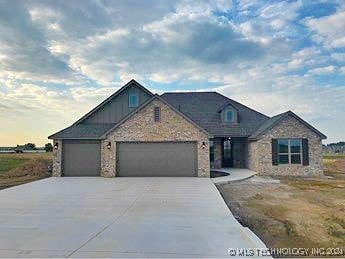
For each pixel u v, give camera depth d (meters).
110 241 6.69
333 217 10.22
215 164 25.59
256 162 22.44
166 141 19.89
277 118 23.02
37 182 17.62
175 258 5.66
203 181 17.56
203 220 8.62
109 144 19.97
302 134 22.14
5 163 31.30
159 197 12.48
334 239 8.05
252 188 16.33
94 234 7.23
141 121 20.05
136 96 23.27
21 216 9.25
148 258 5.65
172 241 6.69
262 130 22.30
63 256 5.76
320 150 22.12
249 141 24.58
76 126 22.53
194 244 6.48
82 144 20.80
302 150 22.08
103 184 16.59
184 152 19.88
